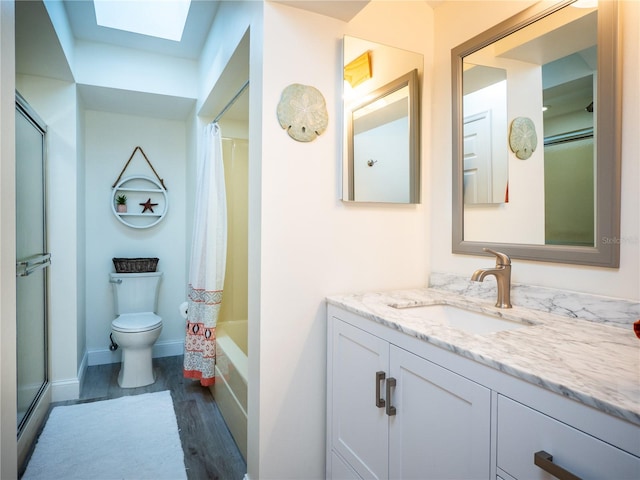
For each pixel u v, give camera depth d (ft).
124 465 6.26
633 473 2.10
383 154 5.94
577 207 4.24
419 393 3.74
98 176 10.96
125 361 9.47
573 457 2.39
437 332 3.66
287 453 5.39
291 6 5.30
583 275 4.26
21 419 6.64
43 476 5.95
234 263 10.06
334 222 5.66
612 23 3.89
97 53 9.11
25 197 6.97
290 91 5.30
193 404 8.49
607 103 3.92
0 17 3.61
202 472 6.11
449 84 6.03
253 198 5.49
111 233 11.12
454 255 5.97
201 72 9.45
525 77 4.81
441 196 6.21
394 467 4.08
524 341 3.41
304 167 5.42
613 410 2.16
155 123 11.64
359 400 4.73
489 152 5.32
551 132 4.50
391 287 6.14
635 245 3.79
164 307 11.79
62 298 8.78
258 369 5.28
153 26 8.79
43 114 8.64
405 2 6.15
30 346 7.30
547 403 2.56
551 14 4.52
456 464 3.30
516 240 4.95
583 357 2.98
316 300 5.54
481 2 5.51
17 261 6.42
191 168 10.87
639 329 2.41
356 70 5.68
